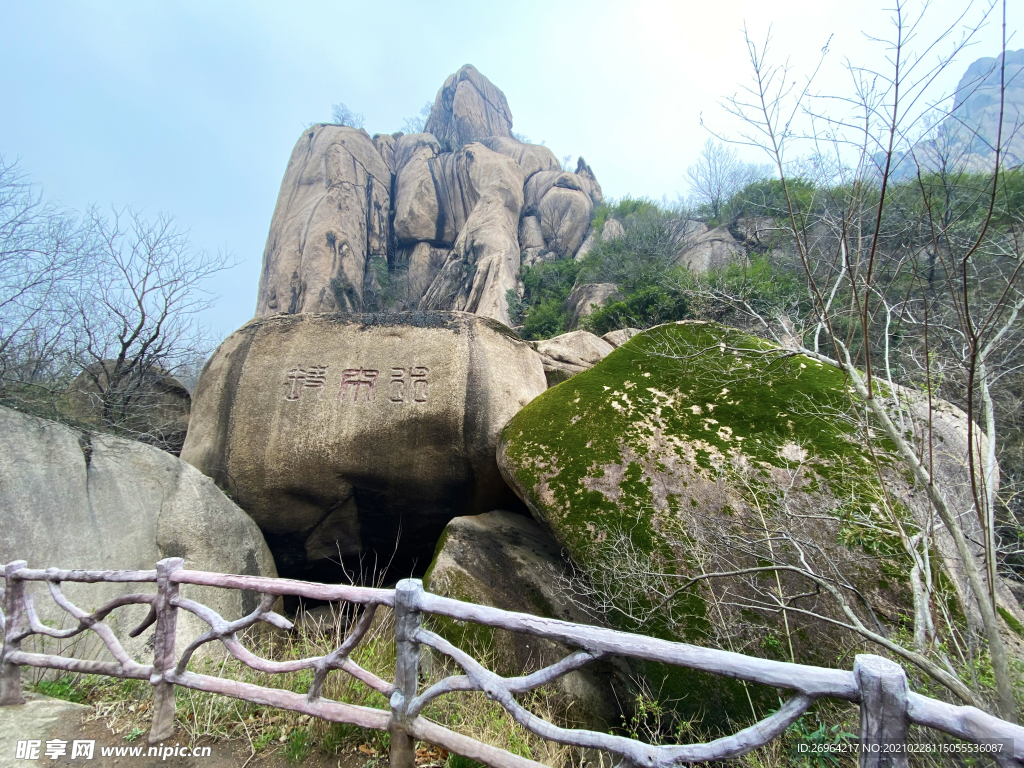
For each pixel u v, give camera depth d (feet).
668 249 46.42
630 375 14.30
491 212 74.90
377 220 82.58
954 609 8.71
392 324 18.30
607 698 10.75
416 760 7.63
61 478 13.01
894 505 9.93
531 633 5.85
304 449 17.11
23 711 8.77
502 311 60.23
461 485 17.12
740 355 13.61
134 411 22.76
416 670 6.73
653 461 12.16
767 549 9.97
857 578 9.49
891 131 7.05
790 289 21.18
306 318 18.72
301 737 7.84
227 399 17.93
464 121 123.54
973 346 6.70
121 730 8.39
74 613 8.64
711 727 9.20
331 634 14.53
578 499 12.21
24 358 19.39
